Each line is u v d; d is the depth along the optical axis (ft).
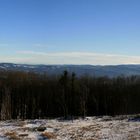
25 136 75.66
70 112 250.98
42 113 253.65
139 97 269.85
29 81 286.87
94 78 300.40
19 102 254.27
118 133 76.69
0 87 263.90
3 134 79.20
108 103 266.16
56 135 77.41
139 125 87.66
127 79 301.02
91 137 73.46
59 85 271.90
